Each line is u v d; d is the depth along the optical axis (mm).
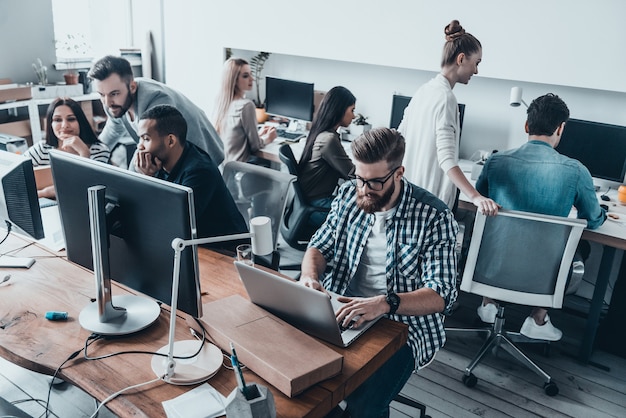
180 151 2168
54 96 4734
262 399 1074
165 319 1576
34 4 4871
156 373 1308
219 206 2244
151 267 1420
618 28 3037
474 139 3930
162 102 2820
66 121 2975
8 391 2307
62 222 1607
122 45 5891
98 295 1472
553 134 2533
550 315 3338
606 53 3102
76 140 2967
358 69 4441
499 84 3729
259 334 1412
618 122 3359
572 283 2656
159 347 1434
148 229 1378
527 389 2586
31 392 2311
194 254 1335
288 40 4352
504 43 3400
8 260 1892
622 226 2734
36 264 1900
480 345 2934
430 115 2717
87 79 5160
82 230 1557
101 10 5652
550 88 3543
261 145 3951
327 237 1973
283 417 1188
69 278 1807
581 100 3455
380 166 1693
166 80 5359
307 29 4219
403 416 2326
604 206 3014
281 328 1450
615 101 3338
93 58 5566
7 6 4680
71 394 2312
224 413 1193
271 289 1478
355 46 4008
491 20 3412
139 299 1644
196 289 1376
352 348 1479
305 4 4184
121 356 1389
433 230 1809
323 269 1941
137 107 2848
